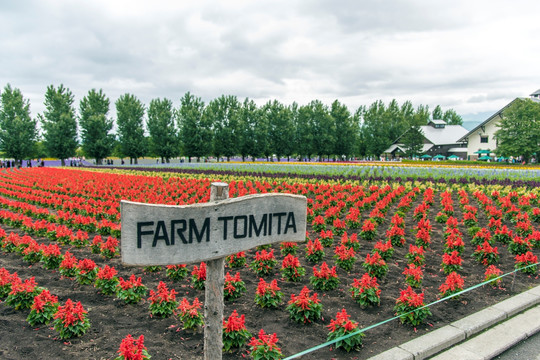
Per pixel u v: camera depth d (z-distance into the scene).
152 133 67.94
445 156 71.06
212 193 2.78
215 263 2.83
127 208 2.33
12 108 59.59
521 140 43.88
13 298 5.46
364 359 4.28
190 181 21.11
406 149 64.94
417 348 4.39
